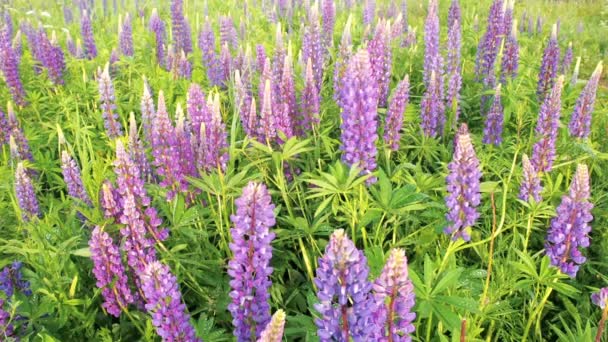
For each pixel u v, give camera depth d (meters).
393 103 1.72
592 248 1.62
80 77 2.65
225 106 2.37
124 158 1.36
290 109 1.91
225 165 1.65
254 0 4.59
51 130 2.19
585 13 5.09
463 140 1.17
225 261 1.47
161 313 1.07
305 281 1.47
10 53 2.37
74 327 1.33
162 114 1.53
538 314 1.31
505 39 2.66
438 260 1.29
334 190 1.35
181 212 1.44
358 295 0.85
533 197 1.49
